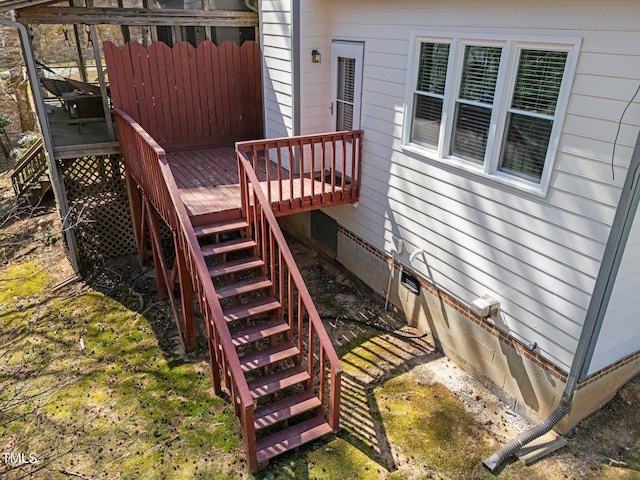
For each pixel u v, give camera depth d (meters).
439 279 6.25
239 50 8.91
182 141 9.09
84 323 7.30
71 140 8.25
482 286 5.57
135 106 8.41
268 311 5.93
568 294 4.59
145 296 7.99
